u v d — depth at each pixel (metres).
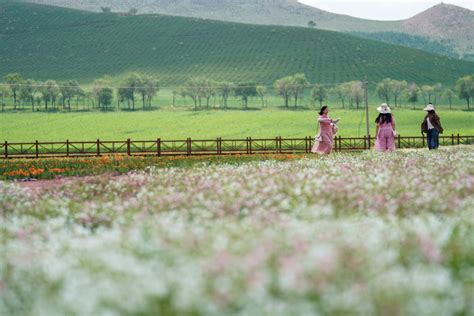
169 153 63.03
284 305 7.50
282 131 144.25
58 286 9.23
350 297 7.66
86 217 16.80
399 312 7.44
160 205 17.61
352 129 146.75
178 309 7.71
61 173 39.50
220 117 171.50
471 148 48.94
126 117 176.00
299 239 10.67
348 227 12.06
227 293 7.86
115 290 8.28
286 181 20.52
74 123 163.38
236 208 16.12
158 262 9.93
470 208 14.98
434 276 8.54
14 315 8.70
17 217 17.59
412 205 16.05
